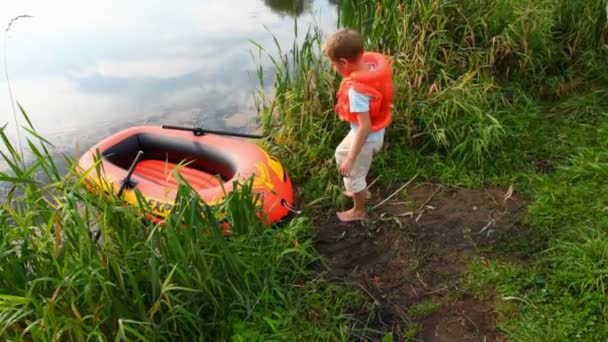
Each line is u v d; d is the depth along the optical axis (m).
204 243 2.62
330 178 3.89
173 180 4.00
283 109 4.62
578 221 3.10
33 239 2.54
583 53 4.74
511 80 4.65
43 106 5.57
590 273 2.57
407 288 2.88
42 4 8.78
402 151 4.06
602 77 4.65
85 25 7.81
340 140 4.22
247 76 6.01
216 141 4.11
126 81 6.07
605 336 2.33
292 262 3.02
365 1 4.72
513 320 2.54
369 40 4.68
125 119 5.29
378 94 2.88
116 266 2.32
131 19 8.02
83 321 2.21
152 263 2.32
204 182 3.99
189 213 2.56
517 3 4.90
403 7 4.65
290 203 3.63
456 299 2.75
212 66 6.29
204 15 8.05
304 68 4.48
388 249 3.20
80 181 2.52
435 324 2.63
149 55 6.71
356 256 3.18
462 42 4.54
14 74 6.32
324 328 2.62
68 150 4.81
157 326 2.30
